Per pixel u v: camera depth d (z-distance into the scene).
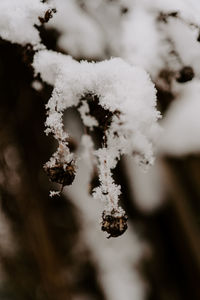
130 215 0.53
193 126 0.36
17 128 0.47
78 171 0.52
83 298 0.58
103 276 0.58
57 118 0.28
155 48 0.31
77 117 0.40
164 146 0.38
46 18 0.29
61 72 0.28
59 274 0.58
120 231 0.28
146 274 0.57
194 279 0.54
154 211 0.51
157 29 0.31
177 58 0.30
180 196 0.48
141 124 0.27
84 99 0.30
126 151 0.28
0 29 0.29
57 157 0.28
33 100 0.42
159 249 0.55
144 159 0.28
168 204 0.50
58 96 0.28
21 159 0.50
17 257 0.58
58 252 0.58
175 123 0.37
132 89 0.27
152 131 0.29
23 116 0.44
